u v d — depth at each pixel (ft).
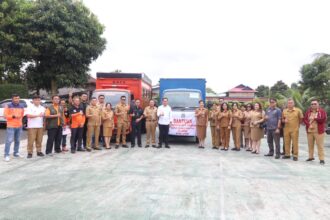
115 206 20.81
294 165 36.27
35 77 98.43
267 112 42.09
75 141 41.47
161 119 46.50
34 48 90.43
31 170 30.66
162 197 22.89
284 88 242.99
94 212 19.66
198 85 57.93
